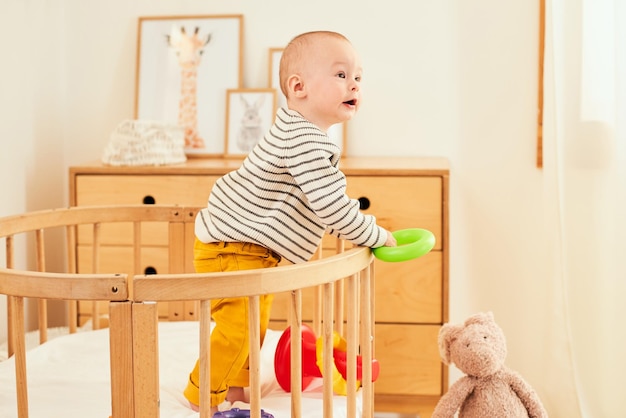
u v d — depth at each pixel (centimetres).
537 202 281
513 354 288
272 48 286
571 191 252
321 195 151
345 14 284
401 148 286
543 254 282
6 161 257
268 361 185
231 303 160
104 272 256
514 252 284
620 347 248
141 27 291
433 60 282
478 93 281
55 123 291
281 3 286
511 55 279
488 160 283
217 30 288
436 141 285
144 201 253
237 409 149
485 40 279
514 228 284
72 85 298
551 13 249
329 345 139
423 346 247
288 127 159
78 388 171
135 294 122
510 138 281
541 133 274
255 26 288
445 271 244
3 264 255
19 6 263
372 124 287
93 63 296
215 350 160
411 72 283
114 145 261
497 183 283
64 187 300
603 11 244
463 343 179
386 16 283
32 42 274
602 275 250
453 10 280
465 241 286
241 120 284
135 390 122
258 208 161
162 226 254
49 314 291
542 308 283
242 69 287
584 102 248
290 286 129
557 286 253
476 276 287
